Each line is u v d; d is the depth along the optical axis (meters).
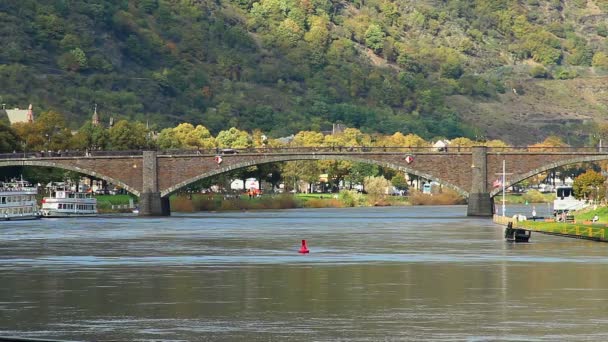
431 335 124.81
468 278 171.12
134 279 170.88
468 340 122.19
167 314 137.88
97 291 157.38
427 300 148.38
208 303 146.12
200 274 177.38
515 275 174.75
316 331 127.19
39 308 142.50
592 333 125.56
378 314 137.62
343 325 130.62
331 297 151.00
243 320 133.88
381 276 174.12
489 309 141.12
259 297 151.12
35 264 193.62
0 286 162.88
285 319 134.38
